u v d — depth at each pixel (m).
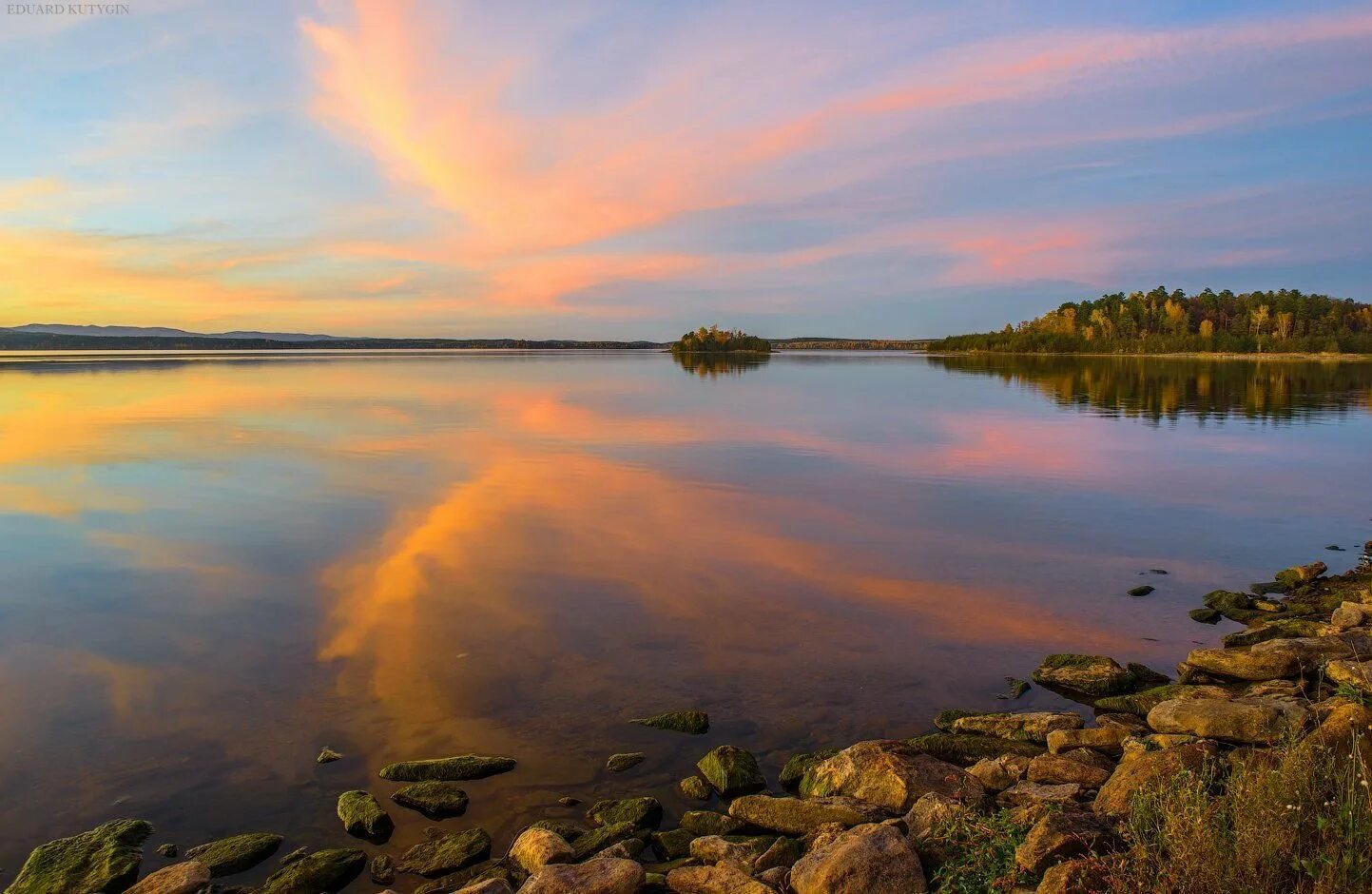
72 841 7.30
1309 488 24.42
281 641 12.13
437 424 41.03
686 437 36.53
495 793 8.16
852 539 18.12
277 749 9.03
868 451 31.98
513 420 43.09
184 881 6.56
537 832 7.00
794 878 6.25
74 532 18.52
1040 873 5.79
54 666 11.24
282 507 21.17
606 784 8.36
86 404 50.19
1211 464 28.78
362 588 14.60
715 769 8.37
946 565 16.23
